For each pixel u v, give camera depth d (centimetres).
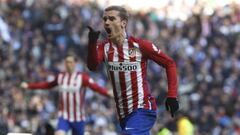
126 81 1268
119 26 1252
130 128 1259
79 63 3422
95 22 3847
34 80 3203
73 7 3884
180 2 4388
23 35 3600
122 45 1265
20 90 2958
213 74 3575
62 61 3369
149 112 1271
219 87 3434
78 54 3519
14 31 3625
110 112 2977
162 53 1266
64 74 2208
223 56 3728
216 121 2984
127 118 1278
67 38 3594
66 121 2197
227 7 4284
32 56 3388
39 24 3703
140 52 1264
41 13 3769
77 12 3838
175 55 3678
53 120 2630
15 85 3067
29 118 2762
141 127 1259
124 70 1266
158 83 3306
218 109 3081
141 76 1271
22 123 2675
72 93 2194
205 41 3869
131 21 3919
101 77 3356
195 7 4341
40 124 2580
